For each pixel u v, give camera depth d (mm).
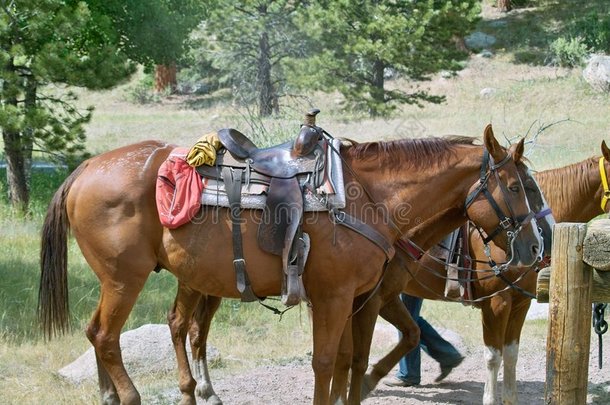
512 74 30984
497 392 6957
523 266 5809
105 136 25391
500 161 5586
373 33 24906
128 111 31766
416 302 7125
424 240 6016
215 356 7879
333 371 5555
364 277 5438
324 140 5609
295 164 5496
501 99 27688
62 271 5906
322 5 26188
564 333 4039
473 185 5629
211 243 5508
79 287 10125
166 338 7738
